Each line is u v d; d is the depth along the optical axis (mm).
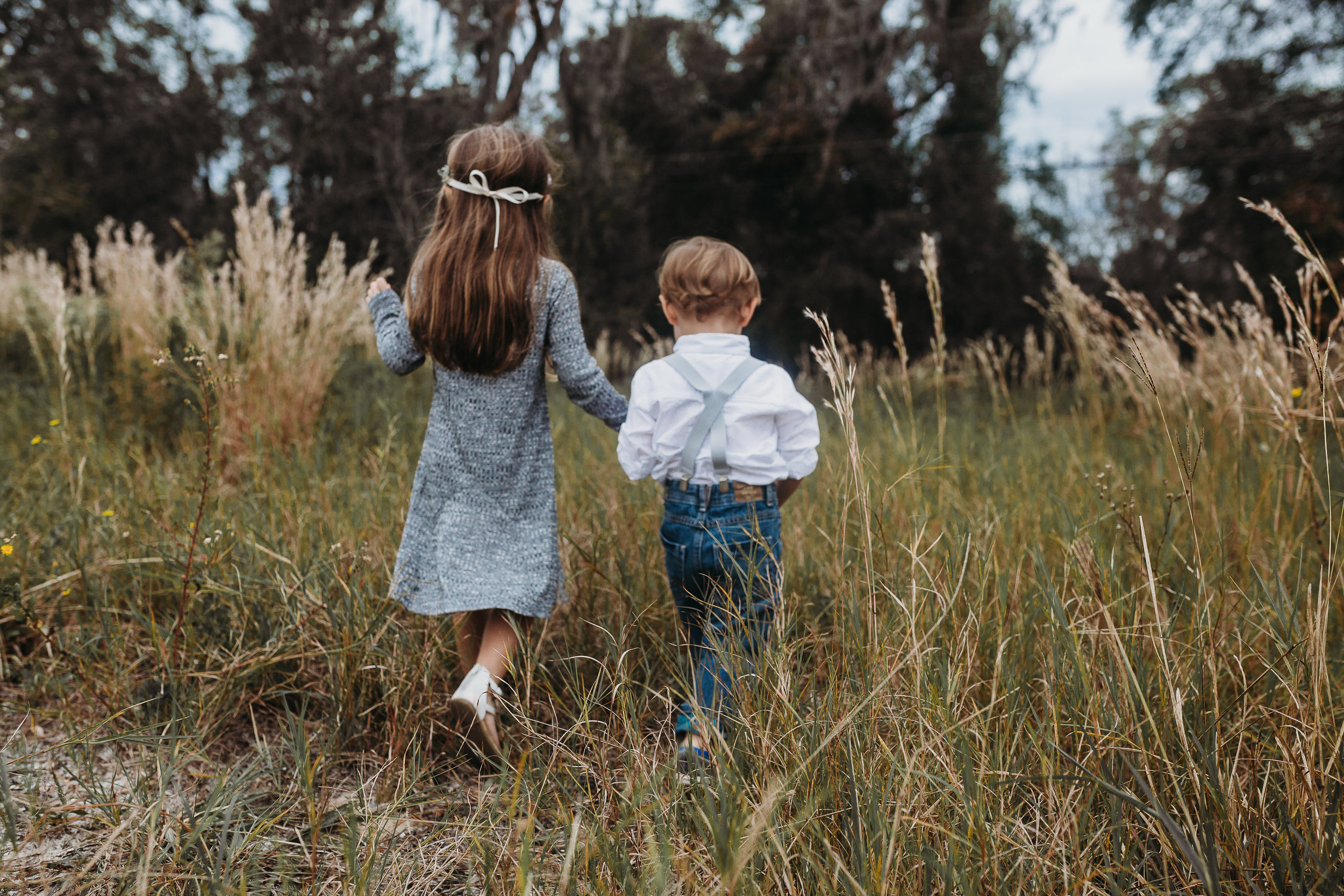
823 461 3646
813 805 1182
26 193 19719
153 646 1960
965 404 6121
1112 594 1725
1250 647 1728
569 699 1896
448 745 1773
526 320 1782
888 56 17250
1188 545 2201
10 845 1345
